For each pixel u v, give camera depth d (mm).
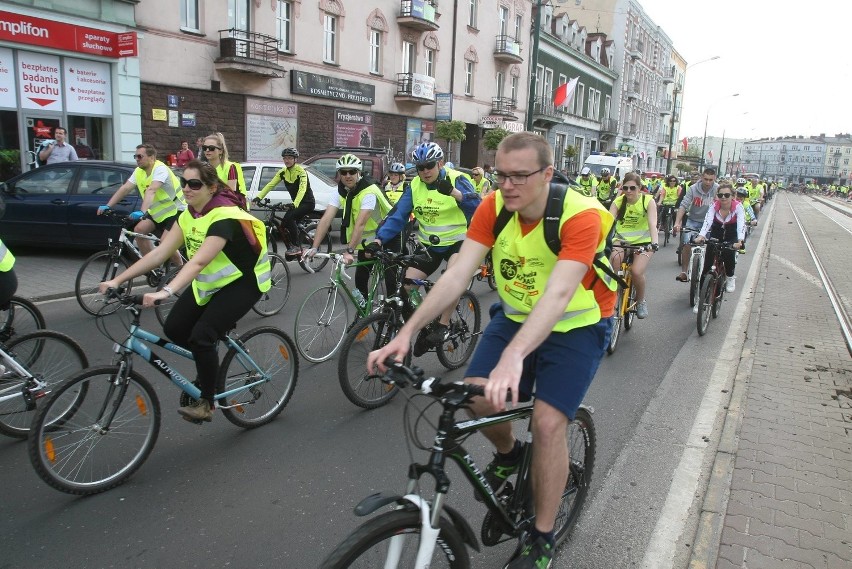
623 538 3148
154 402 3631
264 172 12070
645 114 58594
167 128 14891
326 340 5785
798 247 16922
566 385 2439
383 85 22250
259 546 2986
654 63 59281
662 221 18266
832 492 3498
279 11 17688
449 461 3848
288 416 4520
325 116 19750
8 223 9273
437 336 5094
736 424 4422
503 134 24641
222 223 3670
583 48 42438
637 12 51094
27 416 4027
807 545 3004
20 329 4707
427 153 5246
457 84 26984
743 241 7387
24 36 11758
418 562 2018
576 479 3006
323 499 3422
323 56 19344
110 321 6406
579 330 2549
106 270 6785
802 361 6000
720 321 7797
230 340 4066
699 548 2984
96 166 9352
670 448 4152
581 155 42906
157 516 3213
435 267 5477
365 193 5832
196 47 15312
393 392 4867
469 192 5449
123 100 13727
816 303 8891
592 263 2496
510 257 2557
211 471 3689
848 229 25344
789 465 3811
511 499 2652
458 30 26359
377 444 4121
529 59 33062
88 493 3381
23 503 3285
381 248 5180
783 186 129750
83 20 12695
